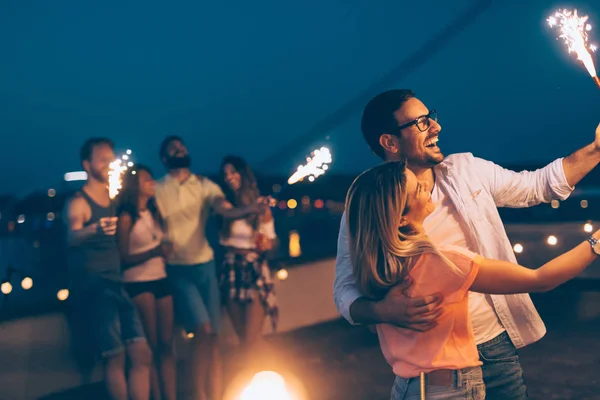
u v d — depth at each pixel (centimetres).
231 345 598
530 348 651
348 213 252
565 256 236
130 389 461
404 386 248
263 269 528
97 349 460
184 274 494
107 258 458
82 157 452
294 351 646
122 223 462
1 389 482
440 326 238
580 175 293
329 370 595
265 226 528
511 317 285
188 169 497
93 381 518
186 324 496
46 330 500
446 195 297
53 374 502
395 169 246
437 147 300
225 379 530
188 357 556
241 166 520
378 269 243
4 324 484
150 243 477
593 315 743
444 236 294
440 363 238
